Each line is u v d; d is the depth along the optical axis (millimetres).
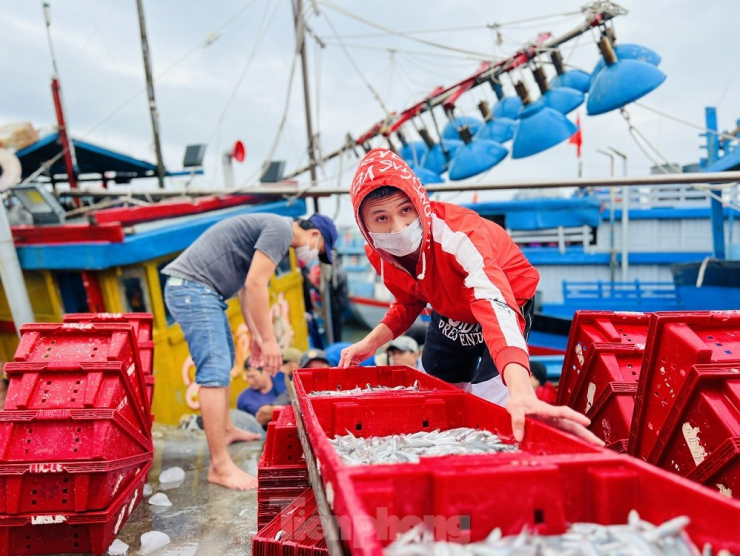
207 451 4336
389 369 3047
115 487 2668
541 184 5809
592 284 10422
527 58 8188
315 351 5559
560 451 1476
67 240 6488
